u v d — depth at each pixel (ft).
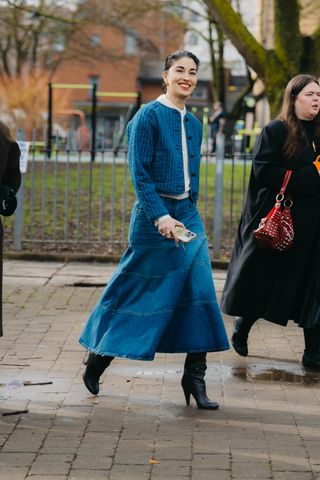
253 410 20.68
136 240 20.42
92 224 47.16
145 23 144.05
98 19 104.63
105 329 20.49
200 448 18.15
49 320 29.19
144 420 19.84
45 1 106.83
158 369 23.86
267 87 48.57
